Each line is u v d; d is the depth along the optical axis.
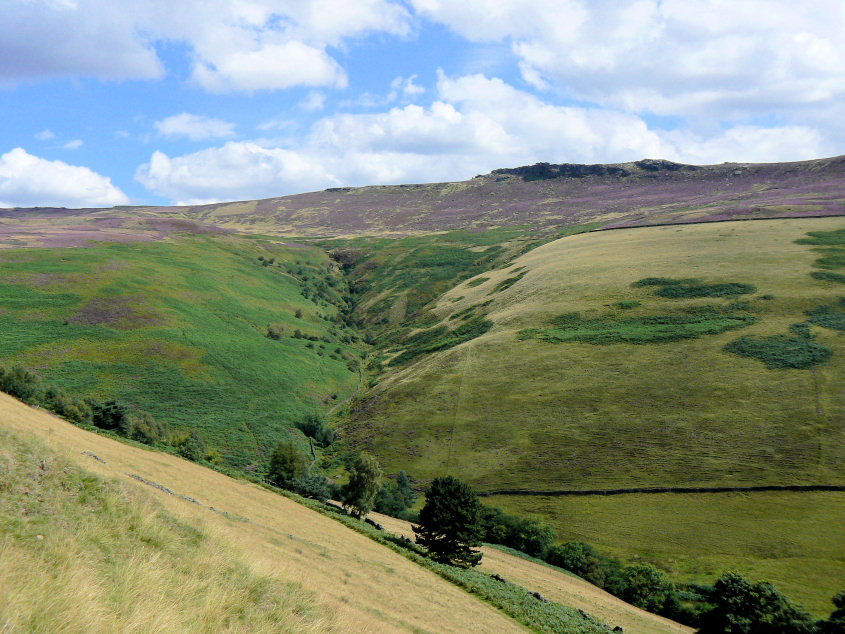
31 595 5.39
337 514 51.25
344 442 94.06
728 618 43.25
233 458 78.62
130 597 6.70
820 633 40.09
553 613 36.34
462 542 46.16
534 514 68.44
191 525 11.98
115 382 91.38
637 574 52.81
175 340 108.62
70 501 10.32
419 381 106.94
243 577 10.11
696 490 66.19
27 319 102.38
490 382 99.31
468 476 78.25
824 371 80.56
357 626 10.84
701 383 84.50
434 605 27.70
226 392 98.81
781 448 69.25
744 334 93.69
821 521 58.25
